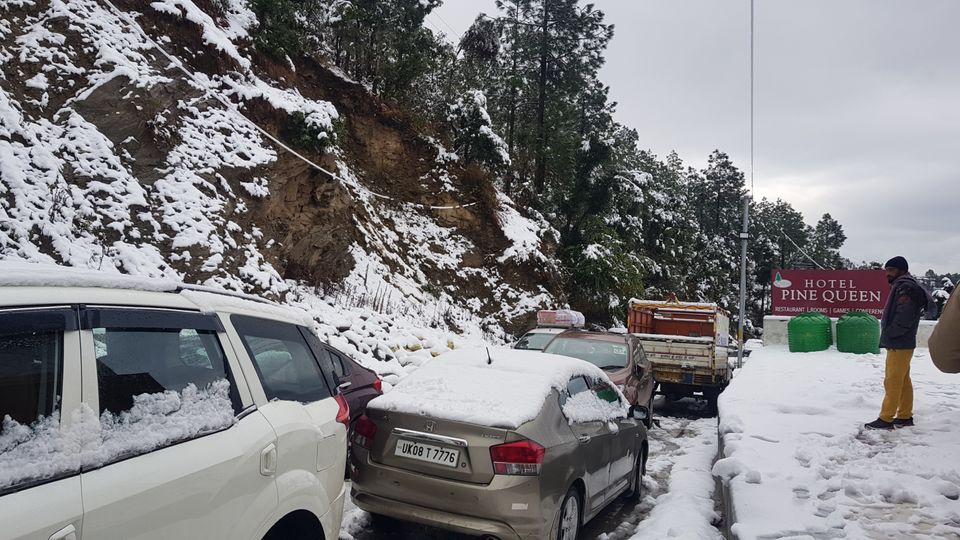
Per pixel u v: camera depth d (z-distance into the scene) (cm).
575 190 2495
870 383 1024
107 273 267
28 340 218
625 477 638
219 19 1475
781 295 1967
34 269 244
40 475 202
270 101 1297
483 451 434
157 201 995
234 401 297
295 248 1244
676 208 4250
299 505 314
